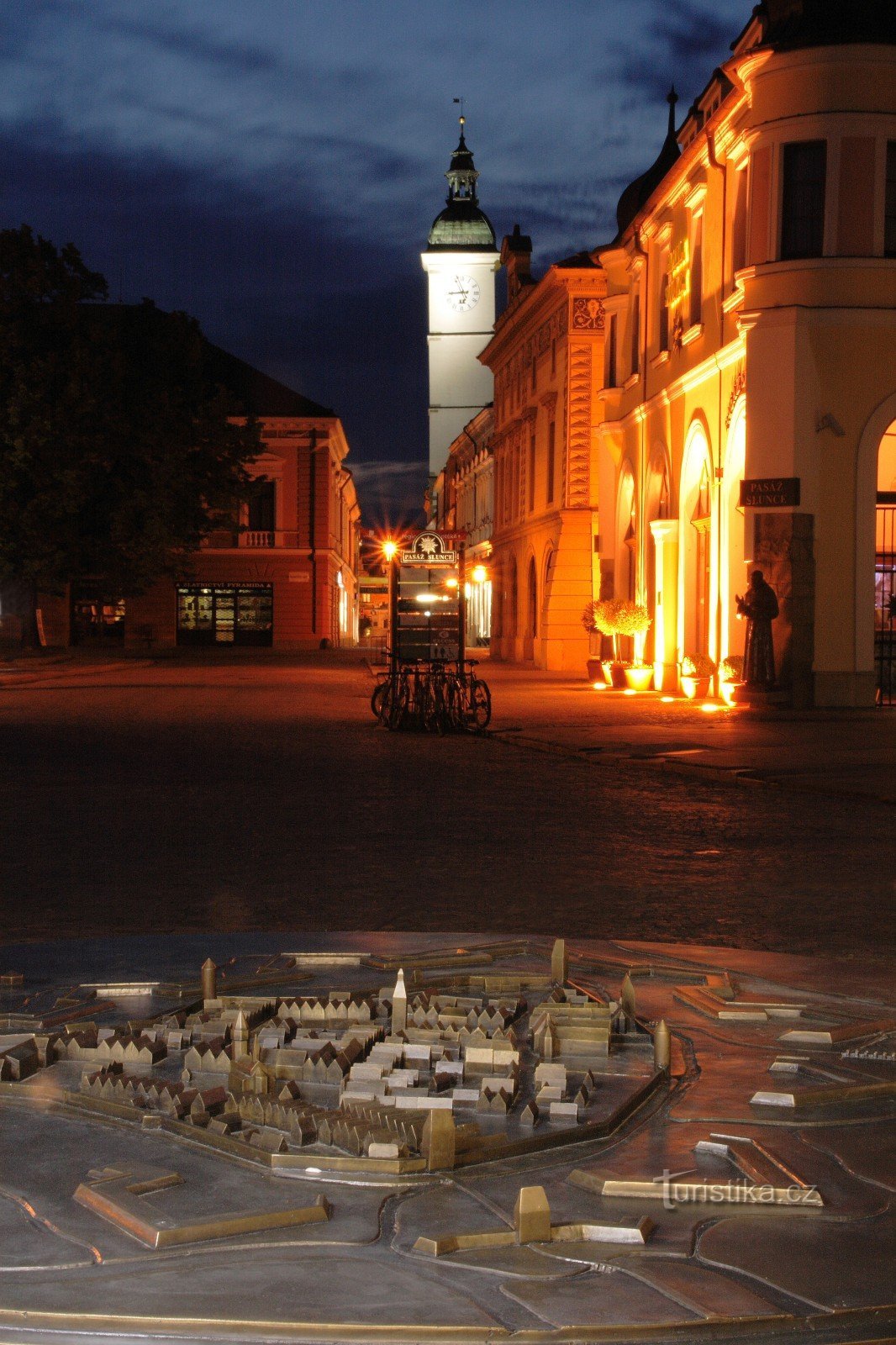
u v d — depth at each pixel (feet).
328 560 209.05
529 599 164.55
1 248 137.80
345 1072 10.58
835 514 77.66
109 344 146.10
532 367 163.53
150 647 203.92
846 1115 9.93
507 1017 12.35
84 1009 12.73
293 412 208.13
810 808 40.22
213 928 22.71
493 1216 8.00
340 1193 8.31
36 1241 7.59
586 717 76.13
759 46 77.05
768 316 76.74
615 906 25.00
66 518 141.69
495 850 31.83
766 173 78.38
